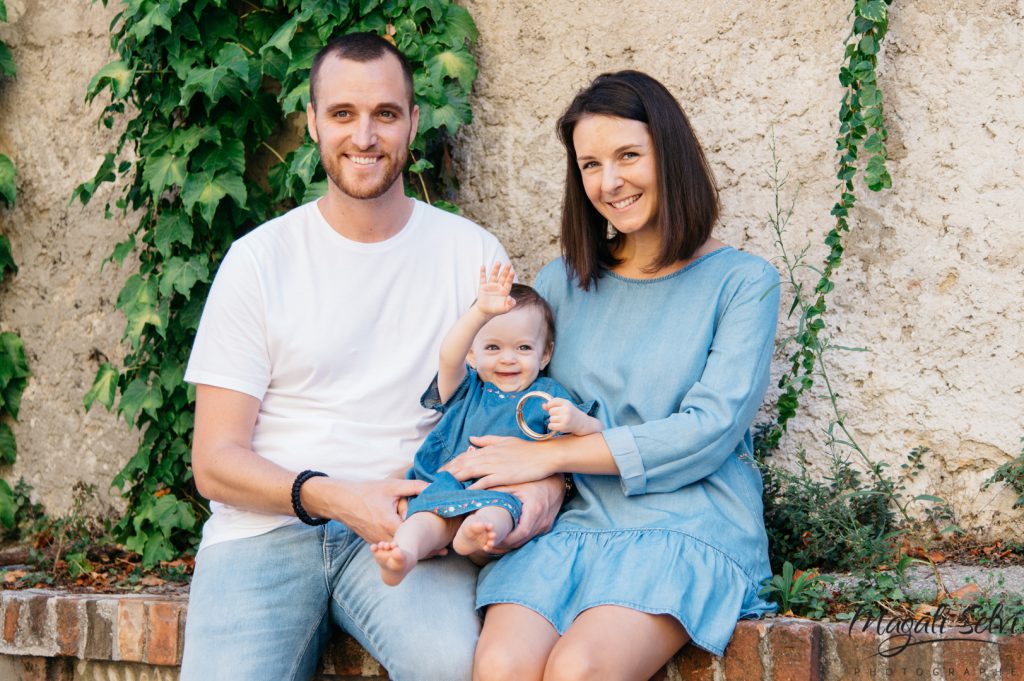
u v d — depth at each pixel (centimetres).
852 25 345
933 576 300
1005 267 332
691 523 266
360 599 275
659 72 372
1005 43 330
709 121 366
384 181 290
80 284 437
